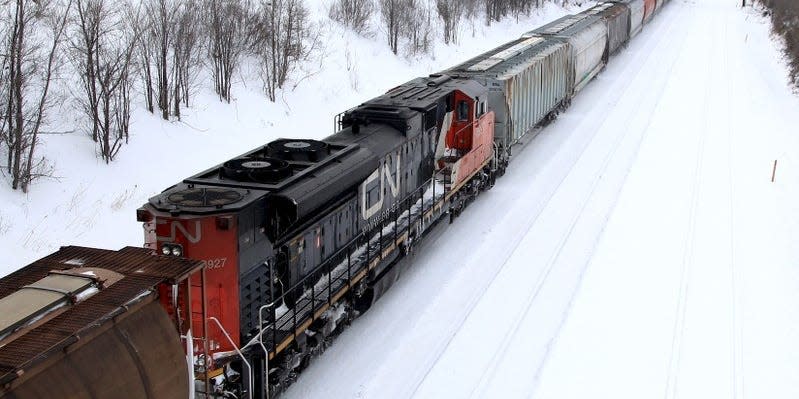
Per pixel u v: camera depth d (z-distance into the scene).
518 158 27.27
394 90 19.62
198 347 10.55
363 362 13.36
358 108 17.23
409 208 16.48
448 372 13.09
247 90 27.44
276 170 11.80
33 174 17.20
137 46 23.58
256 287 11.31
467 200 21.70
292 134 26.12
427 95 18.94
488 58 26.31
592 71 39.12
